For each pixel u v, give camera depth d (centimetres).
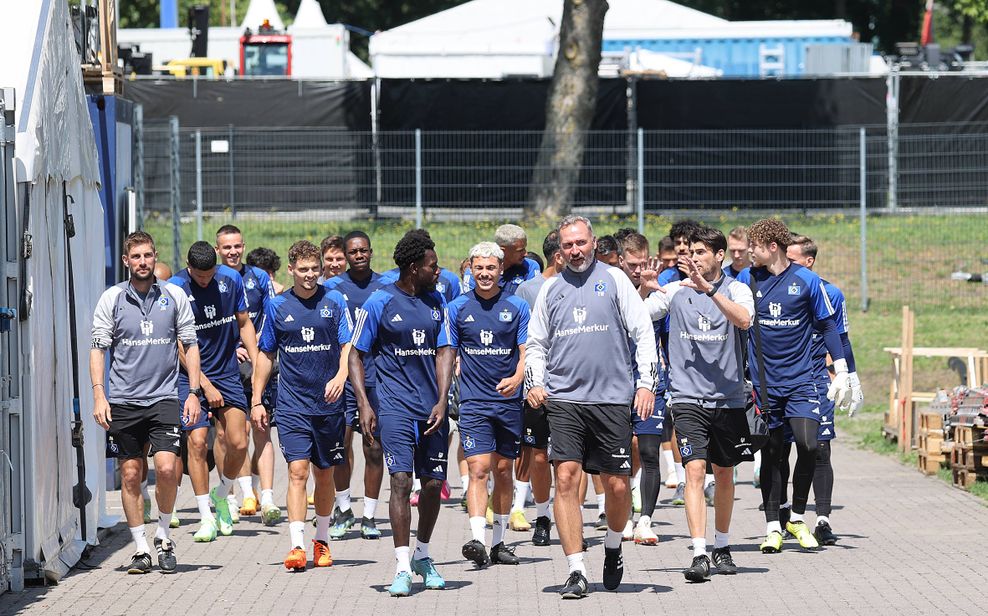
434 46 6669
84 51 2714
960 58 7362
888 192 5003
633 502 2436
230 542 2194
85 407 2120
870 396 3997
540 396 1769
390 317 1819
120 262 2753
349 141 4944
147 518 2403
